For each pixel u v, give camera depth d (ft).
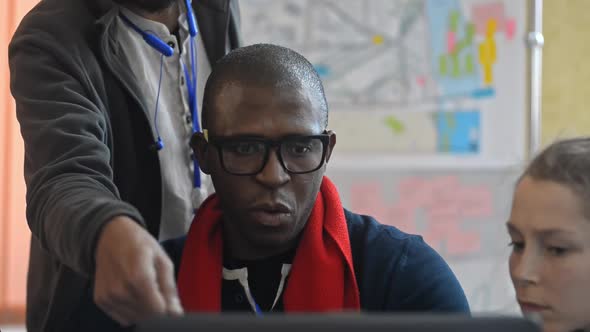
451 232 13.71
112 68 6.89
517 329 3.36
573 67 14.33
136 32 7.30
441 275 5.95
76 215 4.80
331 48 13.61
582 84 14.32
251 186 5.42
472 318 3.36
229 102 5.50
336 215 6.07
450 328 3.33
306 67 5.75
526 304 5.36
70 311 6.36
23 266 14.08
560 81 14.32
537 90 13.71
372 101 13.67
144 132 7.09
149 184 7.18
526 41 13.73
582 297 5.24
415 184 13.70
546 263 5.32
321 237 5.90
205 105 5.83
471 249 13.69
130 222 4.58
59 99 6.26
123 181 7.01
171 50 7.32
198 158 5.99
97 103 6.59
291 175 5.45
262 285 5.91
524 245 5.44
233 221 5.65
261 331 3.32
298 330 3.32
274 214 5.44
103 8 6.97
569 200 5.27
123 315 4.44
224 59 5.90
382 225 6.35
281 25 13.55
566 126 14.26
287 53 5.78
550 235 5.29
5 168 13.94
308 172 5.47
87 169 5.69
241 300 5.91
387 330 3.31
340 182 13.62
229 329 3.33
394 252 6.02
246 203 5.46
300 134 5.42
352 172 13.61
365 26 13.67
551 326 5.29
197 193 7.60
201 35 7.89
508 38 13.74
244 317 3.34
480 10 13.74
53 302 6.42
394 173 13.66
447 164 13.71
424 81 13.73
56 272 6.77
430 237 13.73
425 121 13.73
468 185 13.74
